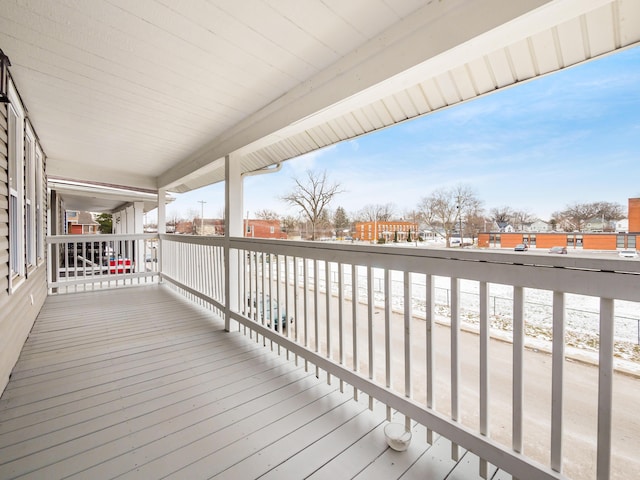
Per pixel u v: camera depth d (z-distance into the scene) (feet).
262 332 9.07
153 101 8.79
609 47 5.10
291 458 4.68
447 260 4.56
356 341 6.18
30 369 7.70
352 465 4.53
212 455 4.75
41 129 11.09
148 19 5.44
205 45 6.21
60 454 4.76
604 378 3.25
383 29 5.78
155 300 15.24
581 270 3.36
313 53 6.51
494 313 16.17
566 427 7.49
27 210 10.02
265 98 8.62
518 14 4.20
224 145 11.42
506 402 8.94
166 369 7.75
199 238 13.85
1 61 5.37
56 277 16.93
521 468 3.78
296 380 7.17
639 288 3.00
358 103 6.87
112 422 5.57
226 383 7.02
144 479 4.29
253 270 11.65
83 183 20.10
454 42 4.86
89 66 6.96
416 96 7.98
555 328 3.59
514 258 3.87
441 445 4.94
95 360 8.26
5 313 6.88
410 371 5.13
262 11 5.25
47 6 5.11
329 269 6.80
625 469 6.13
